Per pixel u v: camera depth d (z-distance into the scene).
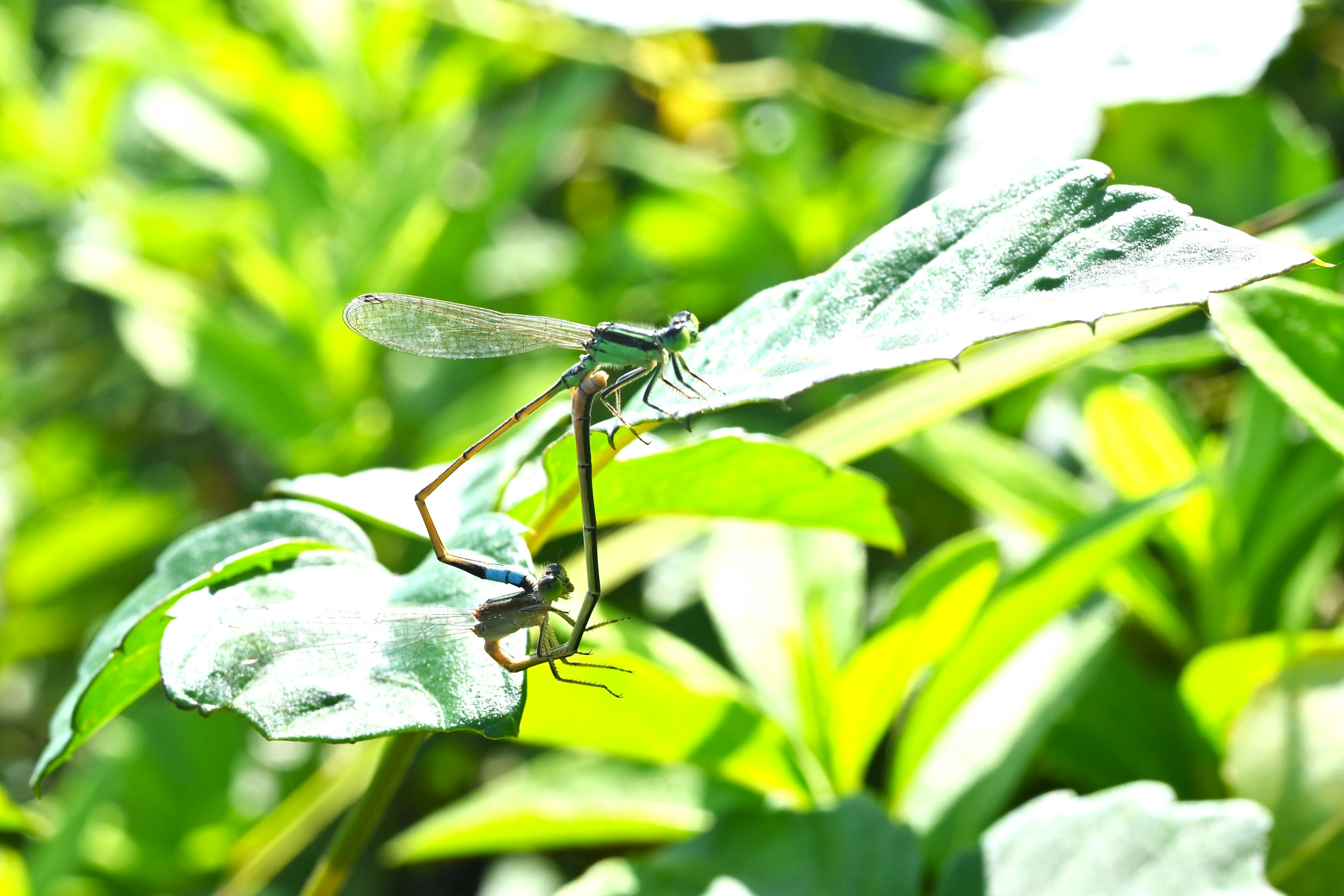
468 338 0.25
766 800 0.24
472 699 0.21
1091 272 0.21
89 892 0.27
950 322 0.21
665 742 0.23
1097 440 0.25
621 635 0.24
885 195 0.31
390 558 0.29
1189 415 0.26
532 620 0.22
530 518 0.23
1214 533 0.25
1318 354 0.22
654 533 0.25
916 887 0.23
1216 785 0.24
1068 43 0.27
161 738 0.28
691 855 0.23
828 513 0.23
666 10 0.26
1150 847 0.22
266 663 0.21
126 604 0.22
